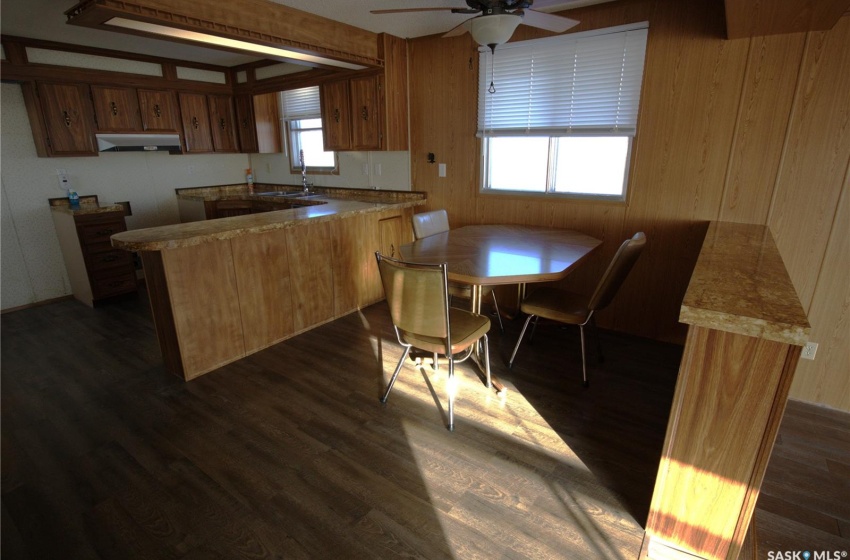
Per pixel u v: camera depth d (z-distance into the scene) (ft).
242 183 18.83
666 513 4.93
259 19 9.34
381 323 11.78
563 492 5.98
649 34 9.28
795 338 3.74
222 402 8.17
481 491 6.01
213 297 9.14
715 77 8.73
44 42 12.23
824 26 7.34
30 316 12.60
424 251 8.80
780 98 8.18
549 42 10.50
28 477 6.34
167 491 6.06
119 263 13.69
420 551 5.12
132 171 15.38
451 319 8.00
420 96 13.01
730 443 4.43
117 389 8.64
